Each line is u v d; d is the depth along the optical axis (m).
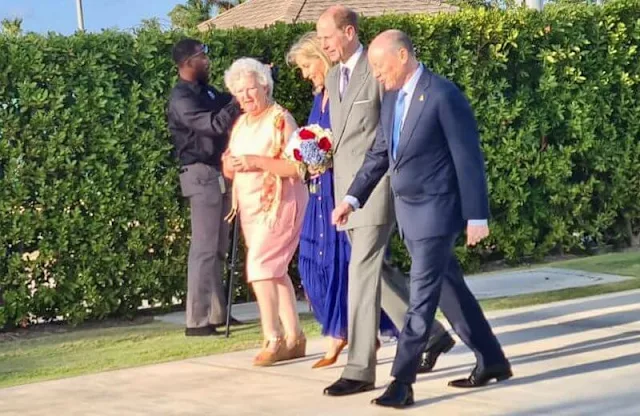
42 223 8.73
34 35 8.73
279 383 6.52
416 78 5.74
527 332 7.69
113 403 6.21
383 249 6.12
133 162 9.04
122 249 9.05
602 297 9.02
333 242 6.68
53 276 8.82
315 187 6.71
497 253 11.16
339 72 6.40
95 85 8.88
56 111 8.74
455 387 6.20
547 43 10.95
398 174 5.74
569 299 8.99
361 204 5.97
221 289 8.36
